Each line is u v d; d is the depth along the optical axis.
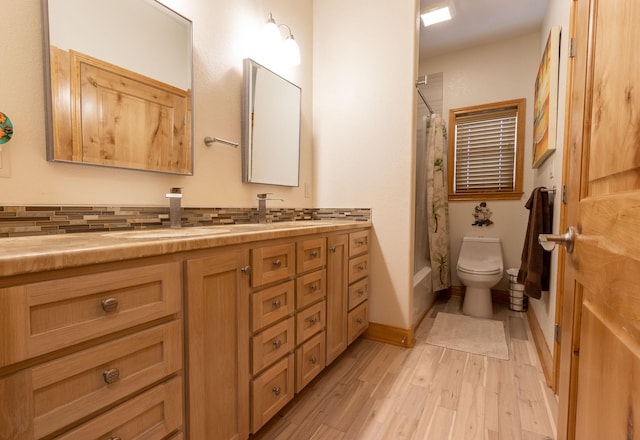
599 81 0.66
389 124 2.22
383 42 2.23
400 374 1.83
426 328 2.54
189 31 1.47
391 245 2.23
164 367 0.84
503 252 3.25
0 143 0.93
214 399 1.01
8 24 0.95
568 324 0.80
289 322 1.38
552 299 1.81
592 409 0.64
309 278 1.52
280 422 1.41
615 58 0.58
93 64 1.14
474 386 1.70
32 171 1.01
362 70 2.30
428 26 2.93
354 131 2.34
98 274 0.69
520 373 1.84
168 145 1.40
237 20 1.76
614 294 0.55
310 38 2.44
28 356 0.59
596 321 0.63
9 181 0.96
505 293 3.24
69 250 0.64
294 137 2.23
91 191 1.16
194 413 0.93
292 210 2.26
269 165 2.00
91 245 0.73
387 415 1.46
